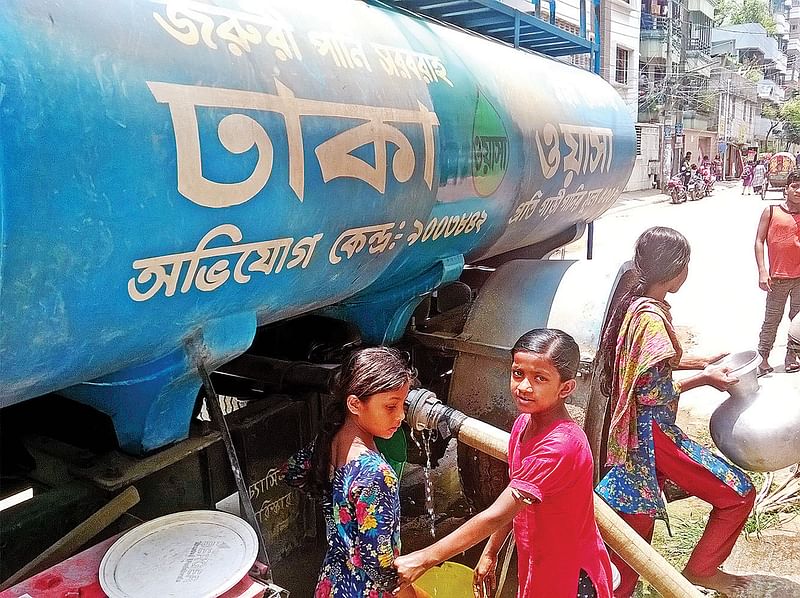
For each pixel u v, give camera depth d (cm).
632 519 249
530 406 191
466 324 310
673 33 3045
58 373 151
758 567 298
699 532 325
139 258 149
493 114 290
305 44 198
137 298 153
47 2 131
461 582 257
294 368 253
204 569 155
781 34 6431
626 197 2320
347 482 177
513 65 339
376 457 179
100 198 136
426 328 325
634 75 2378
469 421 234
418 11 330
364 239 224
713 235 1305
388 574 176
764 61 5469
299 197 186
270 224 179
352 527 179
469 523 188
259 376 257
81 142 131
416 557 182
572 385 193
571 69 429
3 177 119
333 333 296
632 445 244
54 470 194
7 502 218
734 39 5191
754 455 277
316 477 189
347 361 186
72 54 132
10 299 127
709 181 2588
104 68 137
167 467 200
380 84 222
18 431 217
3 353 133
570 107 376
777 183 2306
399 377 177
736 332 638
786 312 705
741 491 250
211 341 188
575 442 189
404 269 273
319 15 215
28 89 122
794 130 5481
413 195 238
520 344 192
